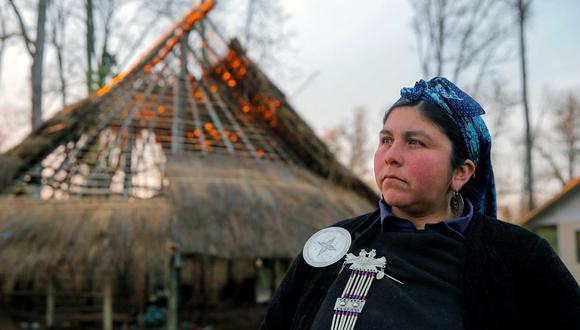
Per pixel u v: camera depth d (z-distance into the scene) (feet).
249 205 24.07
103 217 22.04
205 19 39.22
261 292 35.09
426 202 3.84
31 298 30.53
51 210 22.80
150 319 29.63
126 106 32.78
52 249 20.15
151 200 24.17
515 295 3.47
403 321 3.46
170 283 22.03
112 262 20.03
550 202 45.29
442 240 3.71
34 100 41.52
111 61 47.67
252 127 34.91
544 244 3.60
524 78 62.64
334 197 28.50
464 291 3.46
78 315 29.60
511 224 3.83
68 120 29.48
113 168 28.99
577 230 43.04
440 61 64.13
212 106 35.83
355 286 3.79
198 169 26.71
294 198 26.27
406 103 3.96
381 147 4.05
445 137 3.82
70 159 28.37
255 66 35.42
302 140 32.65
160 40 37.93
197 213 22.54
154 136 31.60
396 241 3.87
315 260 4.16
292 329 4.13
